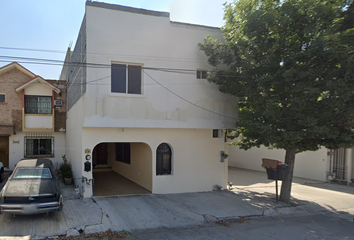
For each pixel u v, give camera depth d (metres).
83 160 9.40
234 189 12.33
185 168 11.14
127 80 9.66
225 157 12.01
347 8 7.80
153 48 9.97
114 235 6.47
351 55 7.09
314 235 7.04
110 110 9.21
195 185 11.32
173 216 7.98
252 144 9.95
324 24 7.92
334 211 9.66
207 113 10.81
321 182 15.55
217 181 11.84
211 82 10.89
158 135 10.67
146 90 9.79
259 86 8.95
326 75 7.80
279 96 9.21
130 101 9.52
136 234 6.61
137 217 7.72
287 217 8.68
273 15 8.34
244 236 6.73
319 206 10.10
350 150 14.91
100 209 8.12
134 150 12.75
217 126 10.96
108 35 9.30
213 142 11.81
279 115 8.49
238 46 9.71
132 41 9.66
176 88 10.31
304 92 8.05
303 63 8.24
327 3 7.82
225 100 11.17
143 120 9.69
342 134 7.92
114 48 9.37
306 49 8.10
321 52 7.46
